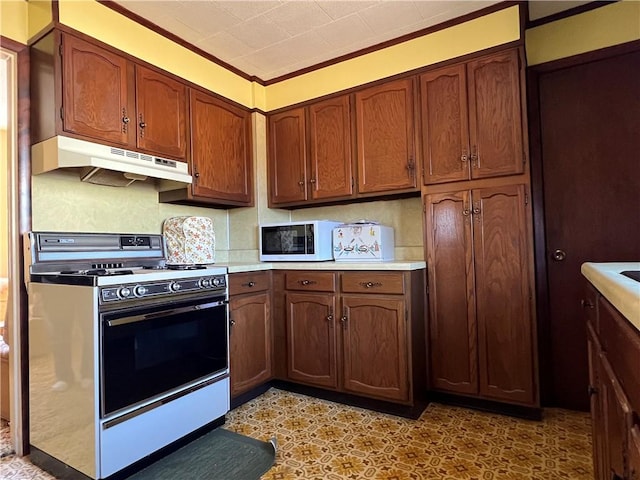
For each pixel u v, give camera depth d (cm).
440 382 235
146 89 227
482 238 224
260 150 306
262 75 304
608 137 224
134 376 170
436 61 239
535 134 238
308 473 166
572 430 201
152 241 247
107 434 158
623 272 105
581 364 229
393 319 224
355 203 301
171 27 234
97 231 226
